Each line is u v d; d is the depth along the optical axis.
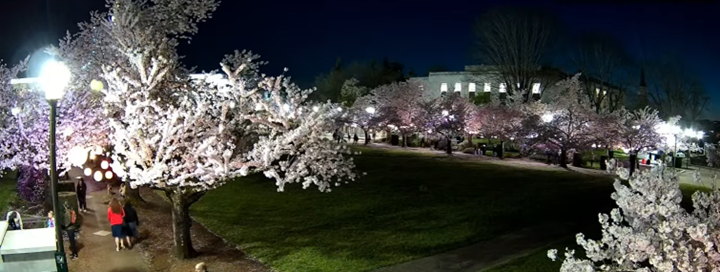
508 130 41.75
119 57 15.59
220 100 14.06
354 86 76.75
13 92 17.59
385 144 59.25
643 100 61.81
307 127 12.37
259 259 14.05
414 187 25.44
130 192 21.11
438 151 49.53
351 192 23.88
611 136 34.38
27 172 20.56
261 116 13.40
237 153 13.77
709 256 6.45
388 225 17.53
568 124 35.88
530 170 33.75
